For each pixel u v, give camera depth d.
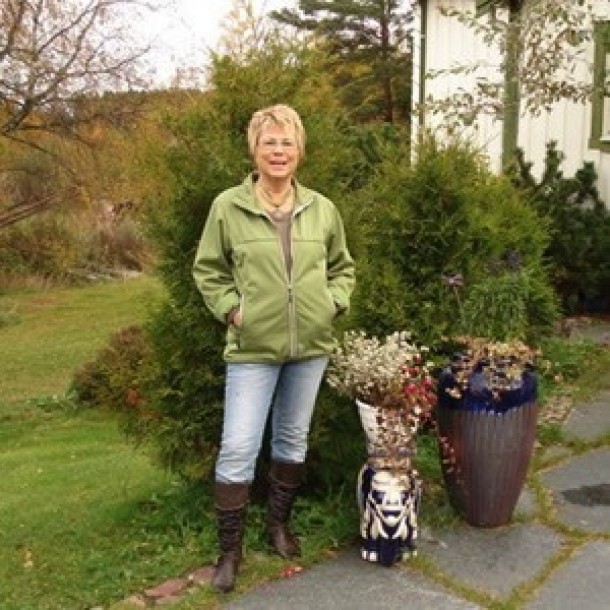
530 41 7.71
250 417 3.34
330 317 3.34
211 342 3.77
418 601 3.29
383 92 27.36
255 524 3.87
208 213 3.70
